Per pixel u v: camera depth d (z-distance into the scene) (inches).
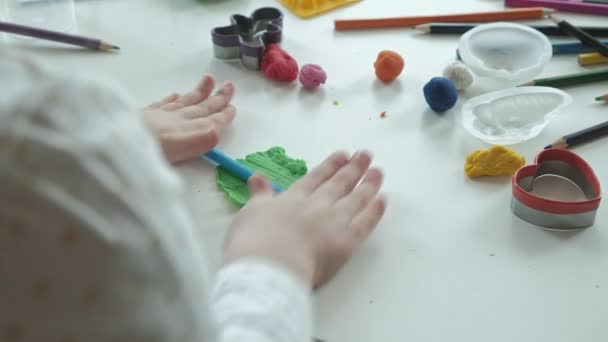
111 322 9.9
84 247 9.6
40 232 9.4
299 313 15.4
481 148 21.5
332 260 17.7
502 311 17.5
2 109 9.6
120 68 24.4
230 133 22.0
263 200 18.4
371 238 18.9
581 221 19.2
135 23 26.5
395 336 17.0
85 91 10.5
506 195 20.2
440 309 17.5
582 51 25.4
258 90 23.7
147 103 23.0
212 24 26.6
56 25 26.1
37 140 9.4
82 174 9.6
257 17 25.9
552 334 17.1
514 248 18.8
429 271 18.2
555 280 18.1
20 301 9.6
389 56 23.9
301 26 26.6
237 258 16.5
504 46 24.5
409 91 23.7
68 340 9.8
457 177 20.6
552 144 21.5
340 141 21.8
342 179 19.5
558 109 22.5
